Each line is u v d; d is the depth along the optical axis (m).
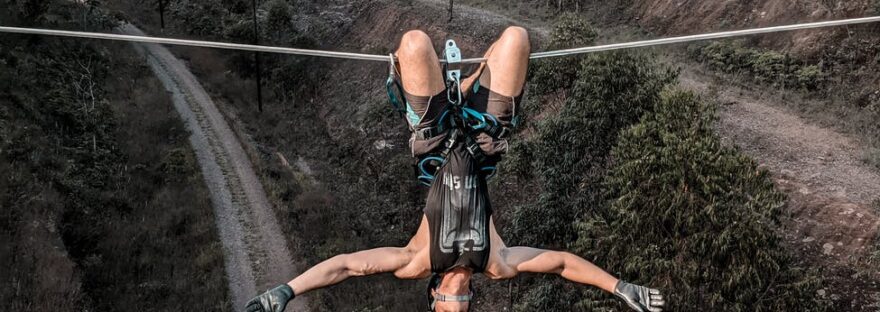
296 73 61.22
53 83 42.72
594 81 19.75
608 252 17.06
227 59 65.50
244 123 53.50
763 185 15.65
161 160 44.06
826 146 25.98
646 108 19.64
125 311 29.39
